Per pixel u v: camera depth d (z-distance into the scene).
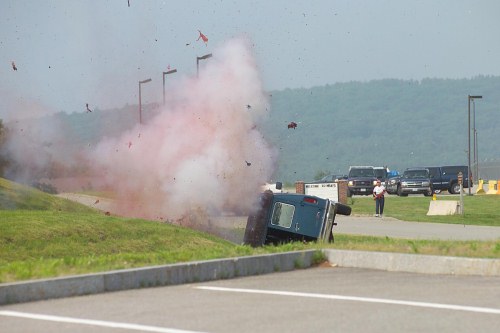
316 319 17.11
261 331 15.96
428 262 24.59
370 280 22.98
